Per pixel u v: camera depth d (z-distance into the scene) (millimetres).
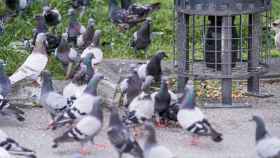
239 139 11953
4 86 12742
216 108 13219
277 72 14664
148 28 15500
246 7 13117
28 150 11016
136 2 18062
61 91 13617
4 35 15680
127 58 15609
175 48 14391
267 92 14078
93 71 12930
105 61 15055
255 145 11336
